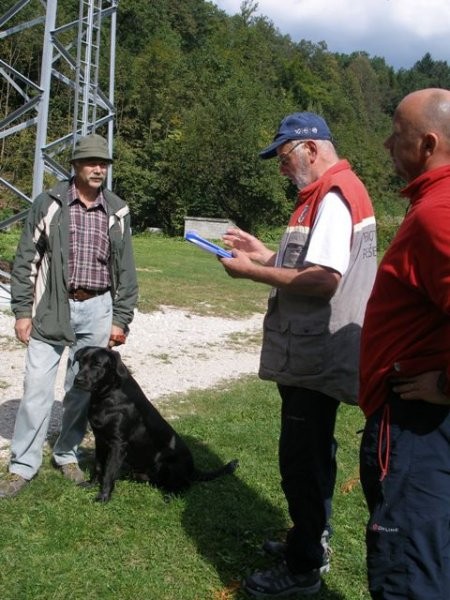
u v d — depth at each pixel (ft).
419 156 8.05
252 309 44.55
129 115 142.20
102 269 15.11
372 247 10.91
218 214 128.36
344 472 17.01
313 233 10.50
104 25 150.82
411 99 8.11
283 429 11.30
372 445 8.33
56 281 14.35
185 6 219.41
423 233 7.51
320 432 11.06
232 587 11.60
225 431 19.42
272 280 10.45
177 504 14.35
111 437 14.40
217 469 16.20
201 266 64.23
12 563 11.71
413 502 7.88
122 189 129.08
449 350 7.55
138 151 134.10
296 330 10.90
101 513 13.67
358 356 10.70
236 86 155.22
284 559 11.64
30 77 116.16
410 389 7.91
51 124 107.34
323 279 10.17
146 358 29.04
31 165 99.71
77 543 12.62
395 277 8.02
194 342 33.42
